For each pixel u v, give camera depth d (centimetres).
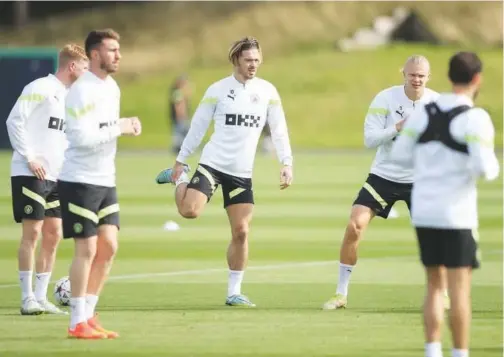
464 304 2744
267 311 3862
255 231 6350
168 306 3972
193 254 5409
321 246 5719
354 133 16062
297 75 18000
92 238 3281
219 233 6238
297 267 5009
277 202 7988
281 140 4056
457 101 2752
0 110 13588
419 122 2784
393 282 4562
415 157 2797
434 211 2733
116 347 3203
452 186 2733
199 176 4006
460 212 2727
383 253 5462
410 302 4066
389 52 18700
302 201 8056
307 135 15962
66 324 3572
